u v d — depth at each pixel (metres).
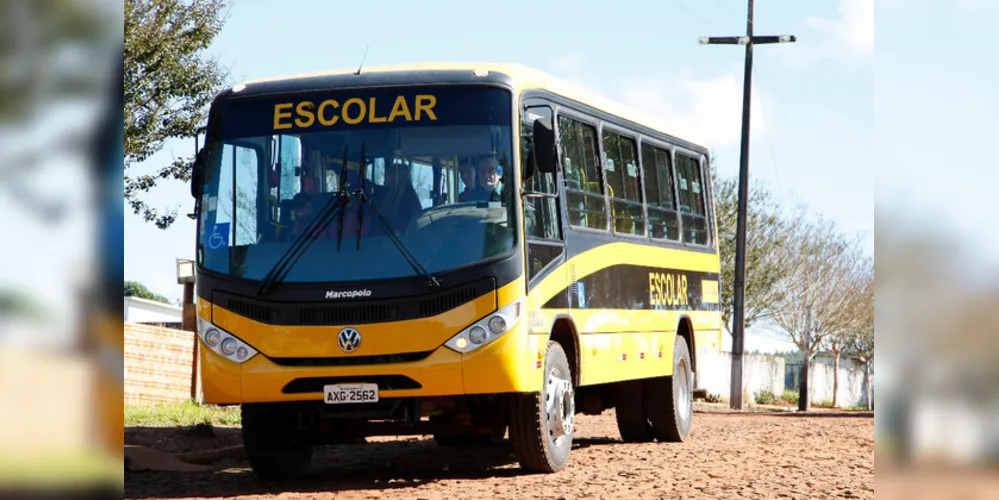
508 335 10.55
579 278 12.70
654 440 16.91
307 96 11.23
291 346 10.62
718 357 18.75
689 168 17.98
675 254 16.75
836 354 66.94
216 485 11.12
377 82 11.19
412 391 10.49
